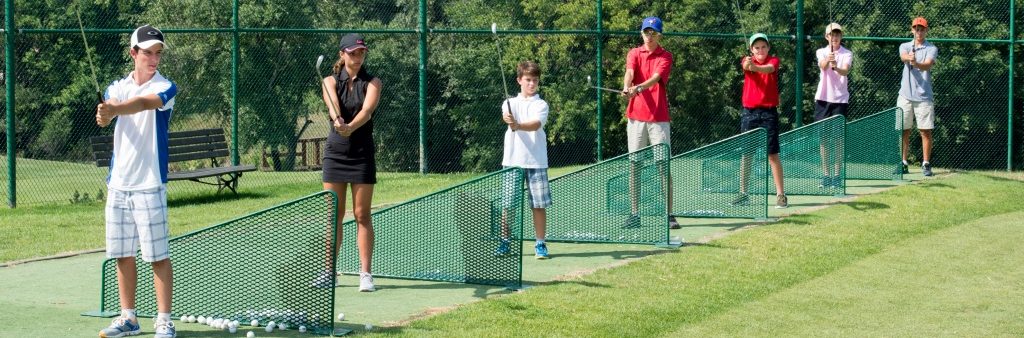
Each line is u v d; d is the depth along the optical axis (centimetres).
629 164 972
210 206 1224
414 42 2069
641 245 963
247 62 1902
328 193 640
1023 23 1828
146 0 1923
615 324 676
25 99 1886
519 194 779
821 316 735
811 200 1242
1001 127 1842
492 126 2009
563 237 987
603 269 838
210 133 1430
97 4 1867
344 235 838
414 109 2061
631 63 1025
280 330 645
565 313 697
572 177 985
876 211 1159
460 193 792
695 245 955
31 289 763
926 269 897
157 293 612
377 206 1197
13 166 1265
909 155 1905
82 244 963
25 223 1095
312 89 1958
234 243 714
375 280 802
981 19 1827
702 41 2011
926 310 763
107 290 697
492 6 1986
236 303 673
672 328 682
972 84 1842
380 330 640
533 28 1967
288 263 650
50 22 1814
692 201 1134
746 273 848
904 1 1830
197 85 1902
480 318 671
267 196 1328
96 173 2005
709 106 2022
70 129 1909
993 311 763
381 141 2073
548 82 1973
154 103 595
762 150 1114
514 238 781
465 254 793
